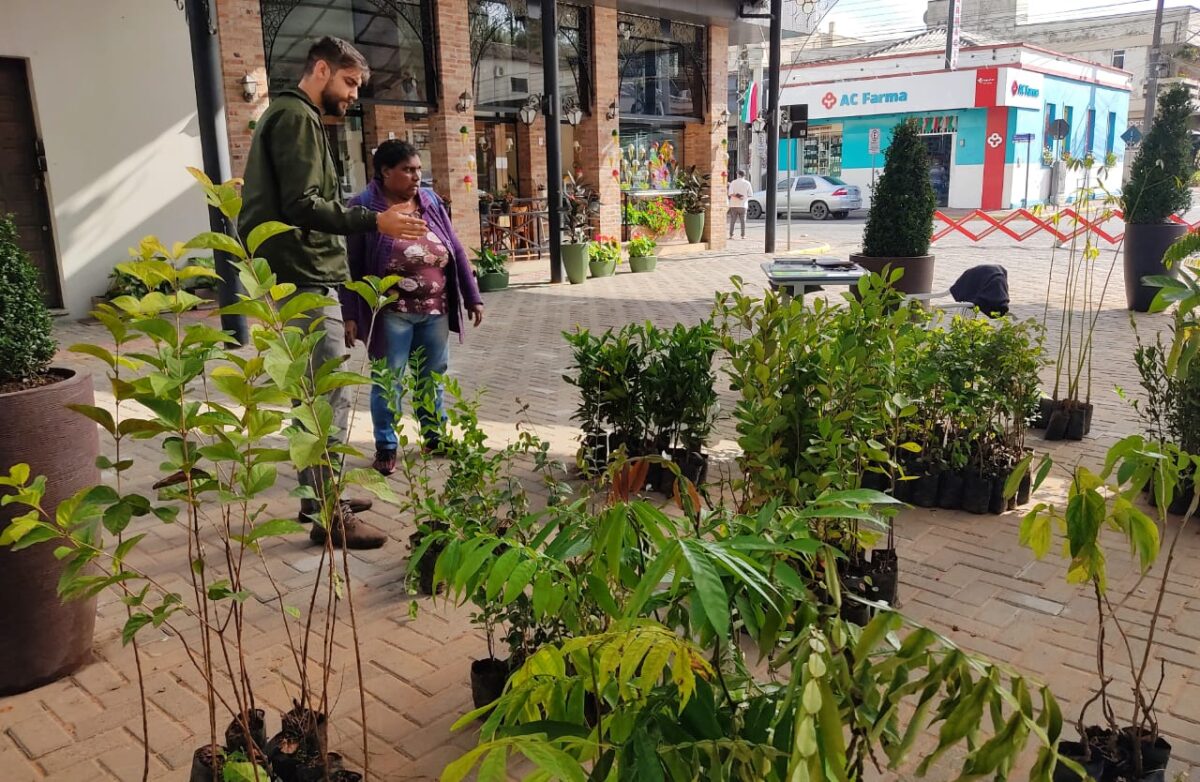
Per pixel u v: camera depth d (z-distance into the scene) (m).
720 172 20.12
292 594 4.09
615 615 1.56
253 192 4.23
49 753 3.00
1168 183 10.95
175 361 1.96
